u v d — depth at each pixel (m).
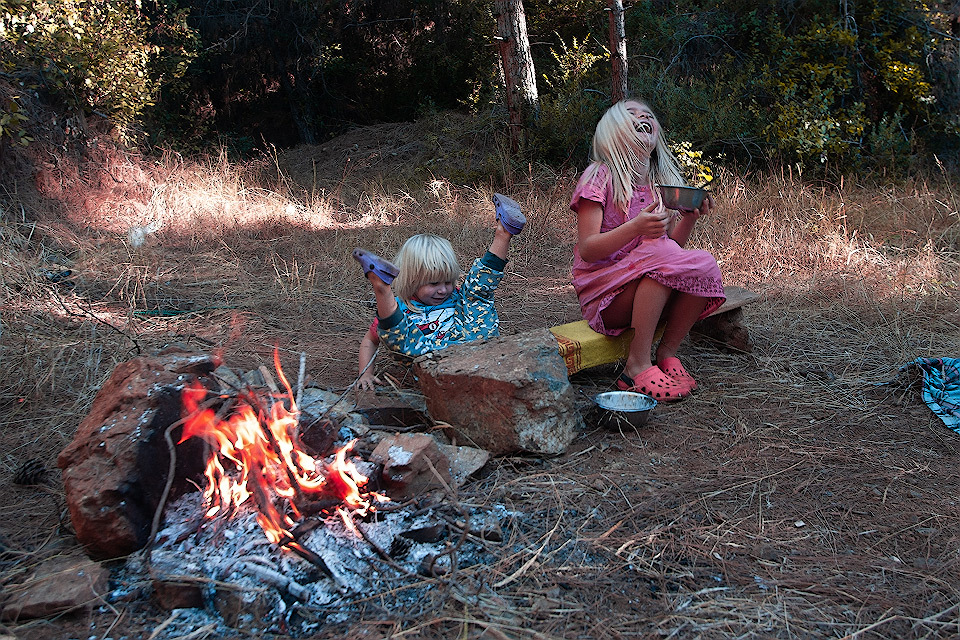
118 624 2.20
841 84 10.38
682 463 3.19
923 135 10.88
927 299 5.34
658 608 2.29
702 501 2.89
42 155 8.19
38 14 8.66
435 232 7.81
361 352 3.90
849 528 2.73
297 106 16.11
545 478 3.05
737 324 4.38
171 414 2.66
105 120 9.28
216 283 6.04
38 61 8.55
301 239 7.58
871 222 7.38
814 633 2.20
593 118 10.30
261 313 5.30
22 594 2.25
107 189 8.68
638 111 3.85
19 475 2.96
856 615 2.27
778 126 9.66
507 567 2.46
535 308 5.64
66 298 5.25
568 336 3.92
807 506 2.87
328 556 2.42
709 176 8.79
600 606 2.30
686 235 4.03
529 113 10.53
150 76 11.95
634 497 2.92
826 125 9.51
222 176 9.73
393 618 2.21
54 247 6.77
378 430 3.27
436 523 2.60
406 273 3.77
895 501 2.91
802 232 6.82
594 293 3.91
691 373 4.18
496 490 2.92
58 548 2.55
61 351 4.08
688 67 11.61
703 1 12.41
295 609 2.23
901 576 2.46
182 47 12.66
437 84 15.68
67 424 3.47
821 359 4.41
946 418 3.57
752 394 3.90
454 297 3.93
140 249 6.83
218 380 2.94
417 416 3.45
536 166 10.06
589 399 3.83
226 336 4.72
